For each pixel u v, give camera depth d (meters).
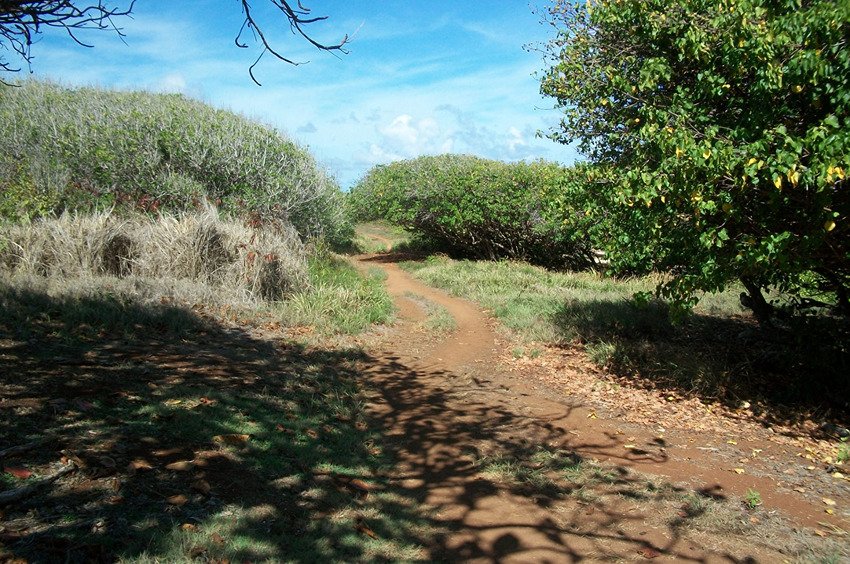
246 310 9.03
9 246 8.77
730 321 11.53
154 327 7.30
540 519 4.04
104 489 3.31
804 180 5.10
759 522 4.19
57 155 13.74
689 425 6.39
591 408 6.78
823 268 6.93
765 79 5.73
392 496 4.16
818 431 6.39
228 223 11.20
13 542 2.67
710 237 5.99
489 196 20.83
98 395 4.62
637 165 7.16
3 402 4.16
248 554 3.02
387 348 8.78
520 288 15.05
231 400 5.19
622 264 7.95
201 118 16.33
